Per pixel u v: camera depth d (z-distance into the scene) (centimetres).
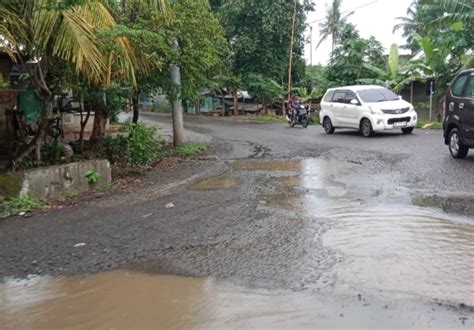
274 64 2930
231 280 414
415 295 368
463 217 577
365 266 428
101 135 1227
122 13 1055
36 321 359
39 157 920
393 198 683
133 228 583
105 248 513
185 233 553
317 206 655
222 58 2873
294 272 423
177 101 1399
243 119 2828
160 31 1073
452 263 430
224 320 346
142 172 1027
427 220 569
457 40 1909
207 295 388
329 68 2784
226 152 1333
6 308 382
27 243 545
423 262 434
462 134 975
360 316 341
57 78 915
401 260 440
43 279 438
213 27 1280
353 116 1609
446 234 514
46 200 759
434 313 341
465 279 395
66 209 706
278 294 382
